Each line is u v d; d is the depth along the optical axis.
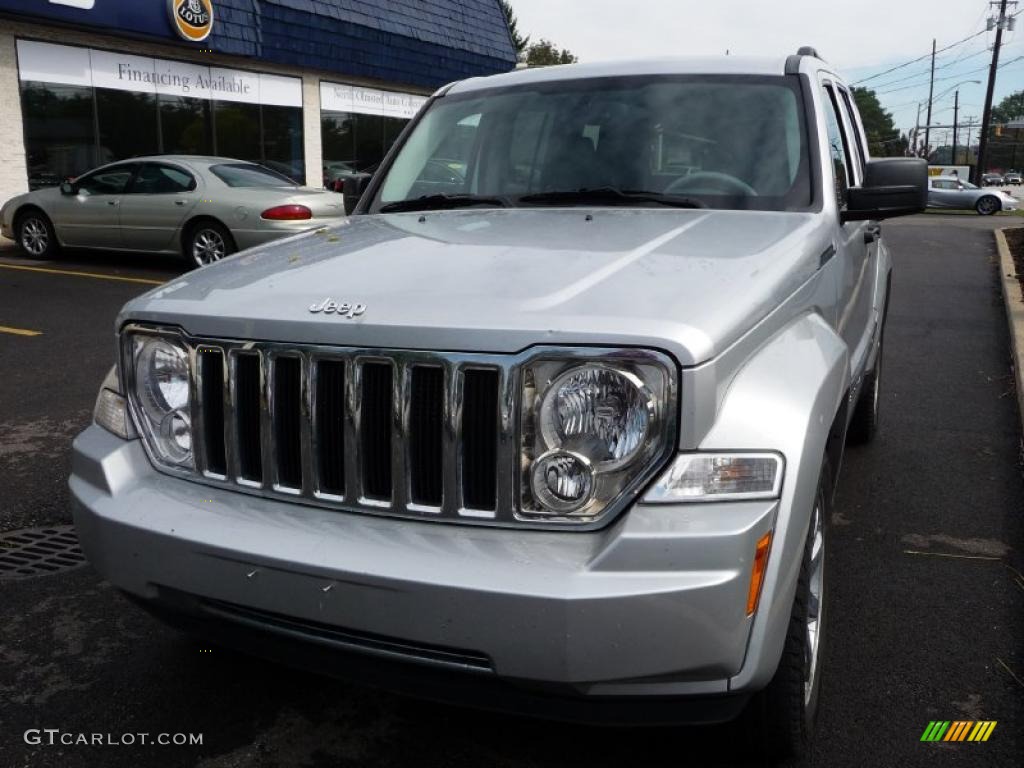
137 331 2.57
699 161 3.49
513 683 2.05
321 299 2.35
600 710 2.06
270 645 2.32
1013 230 21.11
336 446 2.28
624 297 2.21
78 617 3.36
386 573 2.06
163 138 16.20
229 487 2.43
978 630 3.29
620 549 1.98
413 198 3.88
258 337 2.34
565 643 1.96
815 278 2.84
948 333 8.81
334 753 2.62
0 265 12.10
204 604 2.36
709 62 3.87
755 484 2.03
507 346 2.08
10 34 13.60
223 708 2.82
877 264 4.98
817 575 2.57
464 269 2.51
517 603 1.97
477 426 2.13
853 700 2.86
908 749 2.62
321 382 2.28
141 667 3.04
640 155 3.56
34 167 14.18
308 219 11.25
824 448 2.34
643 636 1.95
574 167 3.62
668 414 2.03
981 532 4.15
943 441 5.47
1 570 3.71
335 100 19.73
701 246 2.74
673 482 2.03
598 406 2.06
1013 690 2.91
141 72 15.63
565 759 2.58
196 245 11.52
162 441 2.54
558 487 2.09
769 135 3.50
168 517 2.36
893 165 3.45
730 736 2.48
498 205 3.60
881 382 6.34
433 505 2.19
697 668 1.98
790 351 2.39
